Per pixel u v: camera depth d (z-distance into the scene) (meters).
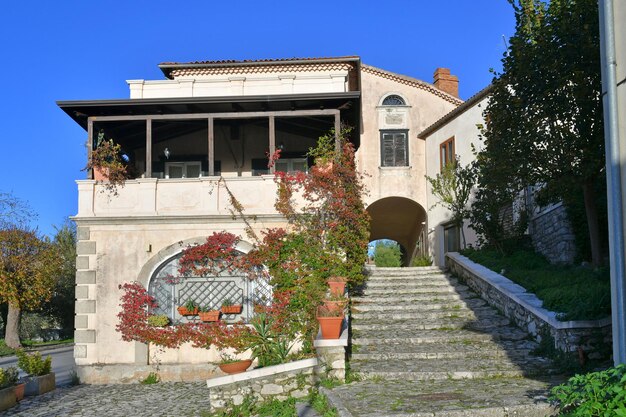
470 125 23.44
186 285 14.58
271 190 14.81
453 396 8.55
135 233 14.73
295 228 14.50
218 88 18.22
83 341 14.33
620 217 6.38
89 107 15.48
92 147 15.42
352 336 12.59
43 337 33.91
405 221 30.78
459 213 19.89
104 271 14.60
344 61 19.84
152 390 12.89
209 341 13.97
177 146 18.97
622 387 5.43
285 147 18.95
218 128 18.89
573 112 11.74
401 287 16.41
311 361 10.12
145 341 14.14
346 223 14.63
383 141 27.06
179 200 14.88
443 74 29.30
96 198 14.95
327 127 18.23
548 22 12.03
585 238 14.76
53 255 28.62
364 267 18.08
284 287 13.95
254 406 9.85
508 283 13.94
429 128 26.23
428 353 11.30
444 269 18.67
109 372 14.07
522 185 14.02
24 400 12.40
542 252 17.06
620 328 6.32
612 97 6.49
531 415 7.62
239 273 14.50
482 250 17.97
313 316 13.38
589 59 11.20
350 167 15.14
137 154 18.75
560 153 12.02
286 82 18.06
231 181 14.89
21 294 27.11
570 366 10.02
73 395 12.70
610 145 6.49
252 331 13.91
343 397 8.84
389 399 8.54
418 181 26.89
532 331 11.91
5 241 26.64
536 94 12.10
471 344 11.88
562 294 11.33
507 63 12.60
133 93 18.28
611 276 6.49
